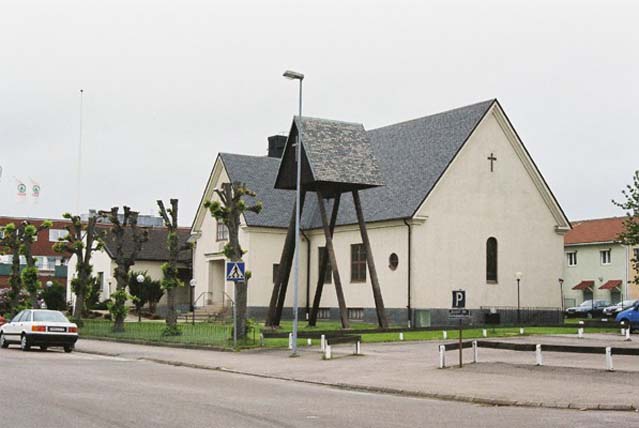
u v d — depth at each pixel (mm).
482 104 48969
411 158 50562
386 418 14289
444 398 18078
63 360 26922
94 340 40094
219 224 57000
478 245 47719
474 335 38188
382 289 48062
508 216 49031
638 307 42688
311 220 54938
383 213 48125
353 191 41031
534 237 49938
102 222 90688
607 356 21812
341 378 21953
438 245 46406
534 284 49531
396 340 35125
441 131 50250
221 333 38000
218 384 20266
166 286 38250
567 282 78375
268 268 53906
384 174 51406
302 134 39562
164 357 29094
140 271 66625
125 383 19484
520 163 49781
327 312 52938
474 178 47969
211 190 58031
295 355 28906
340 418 14156
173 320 37969
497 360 25938
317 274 54281
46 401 15383
